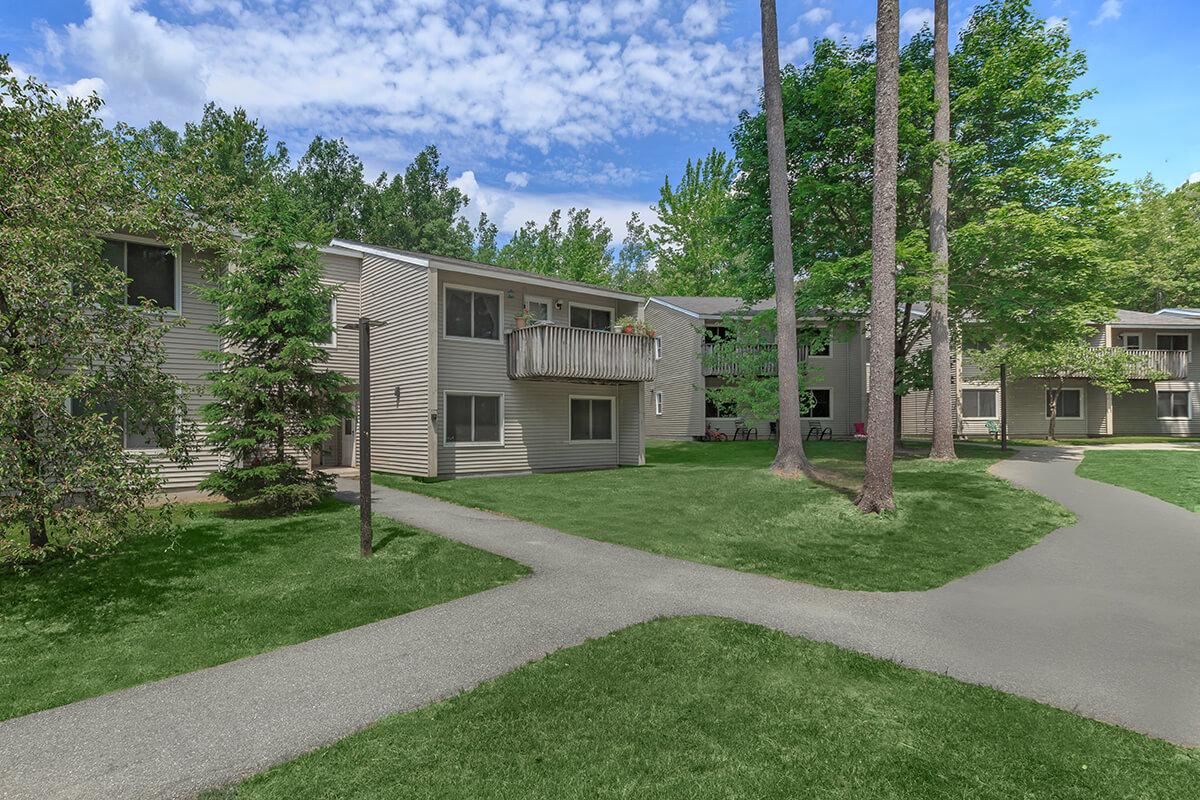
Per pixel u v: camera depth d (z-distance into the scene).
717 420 30.94
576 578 7.38
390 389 17.48
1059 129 19.00
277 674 4.77
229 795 3.26
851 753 3.64
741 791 3.28
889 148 11.57
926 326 23.05
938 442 19.52
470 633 5.60
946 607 6.44
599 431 20.16
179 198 9.02
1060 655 5.16
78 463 6.45
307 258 11.45
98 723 4.03
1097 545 9.30
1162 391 32.94
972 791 3.29
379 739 3.80
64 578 7.22
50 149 7.27
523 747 3.70
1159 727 3.98
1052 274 18.73
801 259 21.25
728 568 7.94
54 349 6.73
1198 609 6.41
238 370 10.82
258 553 8.27
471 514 11.29
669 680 4.60
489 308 17.80
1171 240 40.94
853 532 10.09
